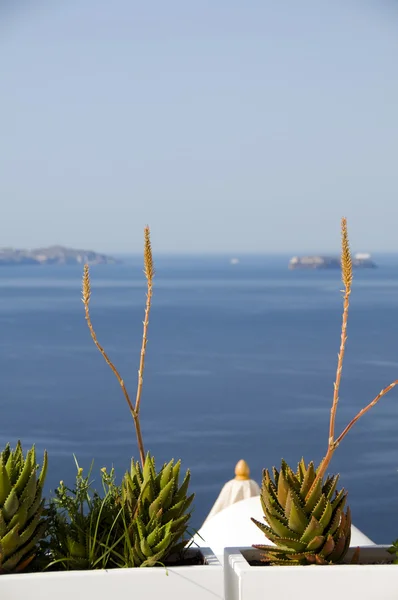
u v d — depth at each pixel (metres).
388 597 4.79
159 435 100.19
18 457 5.20
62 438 99.38
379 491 72.75
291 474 5.25
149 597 4.79
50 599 4.71
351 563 5.20
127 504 5.18
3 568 4.91
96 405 119.56
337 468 82.19
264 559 5.16
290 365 158.25
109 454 90.25
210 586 4.83
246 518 8.37
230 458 88.88
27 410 117.44
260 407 116.94
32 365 161.38
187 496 5.22
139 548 4.98
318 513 5.06
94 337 5.46
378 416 108.38
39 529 5.05
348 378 140.62
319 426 103.31
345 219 5.07
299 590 4.78
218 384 137.50
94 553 5.00
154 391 130.75
